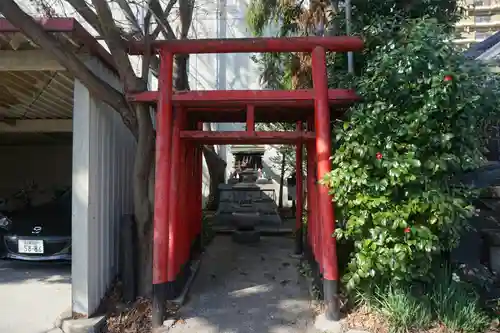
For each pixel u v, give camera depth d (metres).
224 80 11.68
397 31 3.90
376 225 3.40
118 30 3.69
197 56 11.63
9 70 3.79
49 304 4.07
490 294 3.88
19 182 9.09
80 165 3.64
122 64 3.74
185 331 3.59
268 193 10.20
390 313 3.41
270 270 5.57
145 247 4.07
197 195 6.11
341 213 3.66
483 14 25.23
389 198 3.40
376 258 3.37
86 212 3.62
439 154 3.40
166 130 3.77
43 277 4.93
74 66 3.37
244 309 4.10
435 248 3.25
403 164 3.21
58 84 4.68
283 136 3.98
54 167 9.12
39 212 5.88
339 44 3.87
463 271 4.01
